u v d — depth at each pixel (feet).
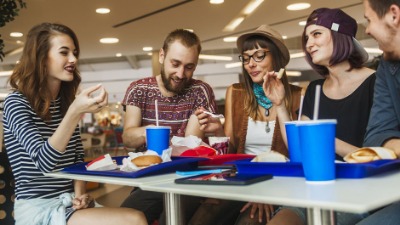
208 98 7.41
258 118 6.95
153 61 31.12
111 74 54.80
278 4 18.45
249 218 5.51
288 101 6.90
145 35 24.64
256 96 7.02
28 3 17.17
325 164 3.38
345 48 5.80
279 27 23.45
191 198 6.30
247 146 7.07
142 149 6.84
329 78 6.27
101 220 4.99
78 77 6.24
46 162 4.80
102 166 4.58
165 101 7.25
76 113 4.73
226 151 5.97
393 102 4.79
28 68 5.57
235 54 40.01
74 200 5.31
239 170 4.20
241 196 3.06
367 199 2.71
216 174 4.10
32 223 5.34
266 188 3.31
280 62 6.97
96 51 30.19
